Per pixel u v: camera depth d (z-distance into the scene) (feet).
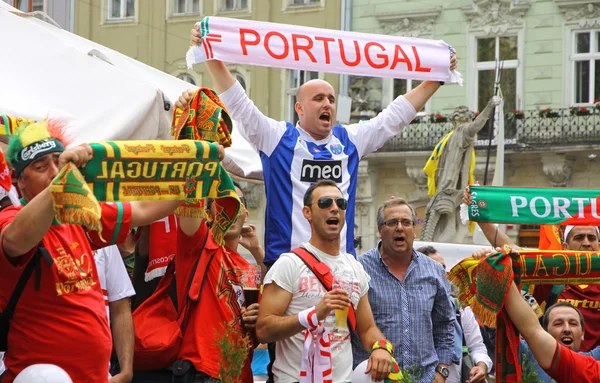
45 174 15.26
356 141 22.57
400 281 22.59
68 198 13.50
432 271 22.94
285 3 105.19
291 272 19.02
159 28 105.81
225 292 19.92
